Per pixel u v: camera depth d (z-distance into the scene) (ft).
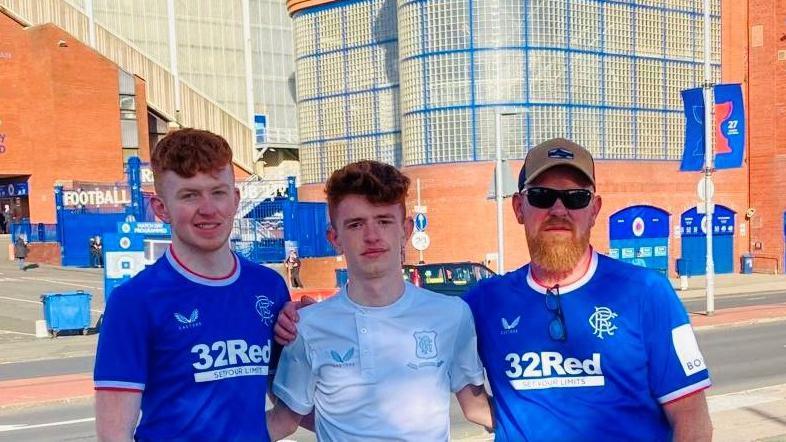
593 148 96.53
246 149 167.32
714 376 32.68
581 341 8.82
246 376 8.89
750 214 107.34
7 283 87.71
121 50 148.87
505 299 9.47
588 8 95.50
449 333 9.69
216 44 168.25
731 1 106.73
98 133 132.46
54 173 127.95
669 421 8.88
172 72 160.76
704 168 55.36
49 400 31.53
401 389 9.32
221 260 9.17
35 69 129.08
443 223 92.53
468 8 91.86
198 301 8.80
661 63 101.76
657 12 101.09
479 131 92.02
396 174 9.51
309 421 10.41
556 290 9.11
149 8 158.20
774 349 40.42
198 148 8.75
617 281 8.97
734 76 107.45
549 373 8.95
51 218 128.47
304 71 121.90
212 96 167.32
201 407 8.56
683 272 95.20
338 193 9.40
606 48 97.19
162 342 8.59
